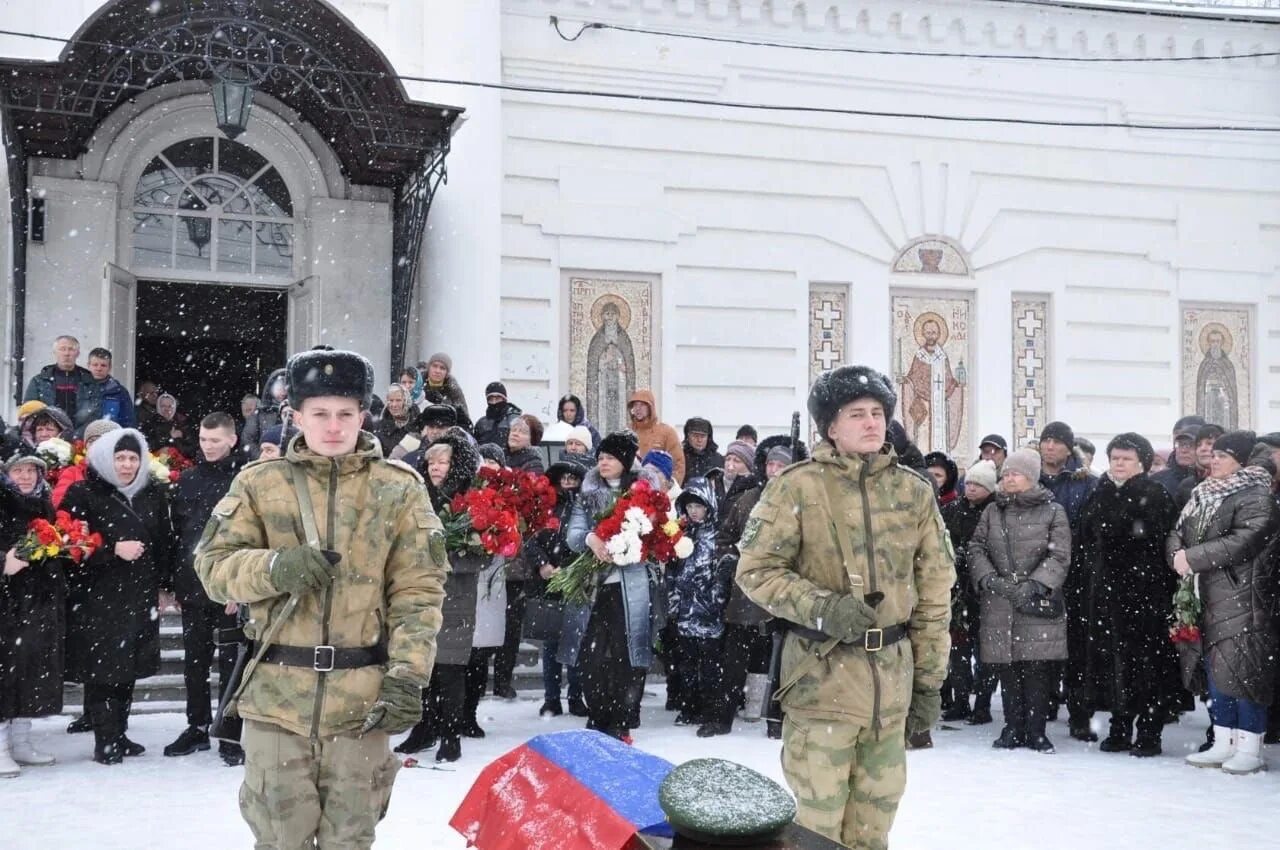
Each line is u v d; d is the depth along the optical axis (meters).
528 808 2.88
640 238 16.38
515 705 10.06
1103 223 18.03
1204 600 7.97
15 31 13.81
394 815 6.43
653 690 11.12
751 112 16.78
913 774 7.69
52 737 8.80
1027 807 6.78
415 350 15.38
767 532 4.33
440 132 13.80
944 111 17.45
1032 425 17.80
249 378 20.34
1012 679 8.63
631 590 8.45
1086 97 17.94
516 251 15.95
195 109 14.61
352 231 15.16
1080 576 9.09
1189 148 18.30
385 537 3.85
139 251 14.49
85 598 7.82
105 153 14.23
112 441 7.96
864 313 17.17
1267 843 6.07
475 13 15.44
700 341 16.61
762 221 16.86
